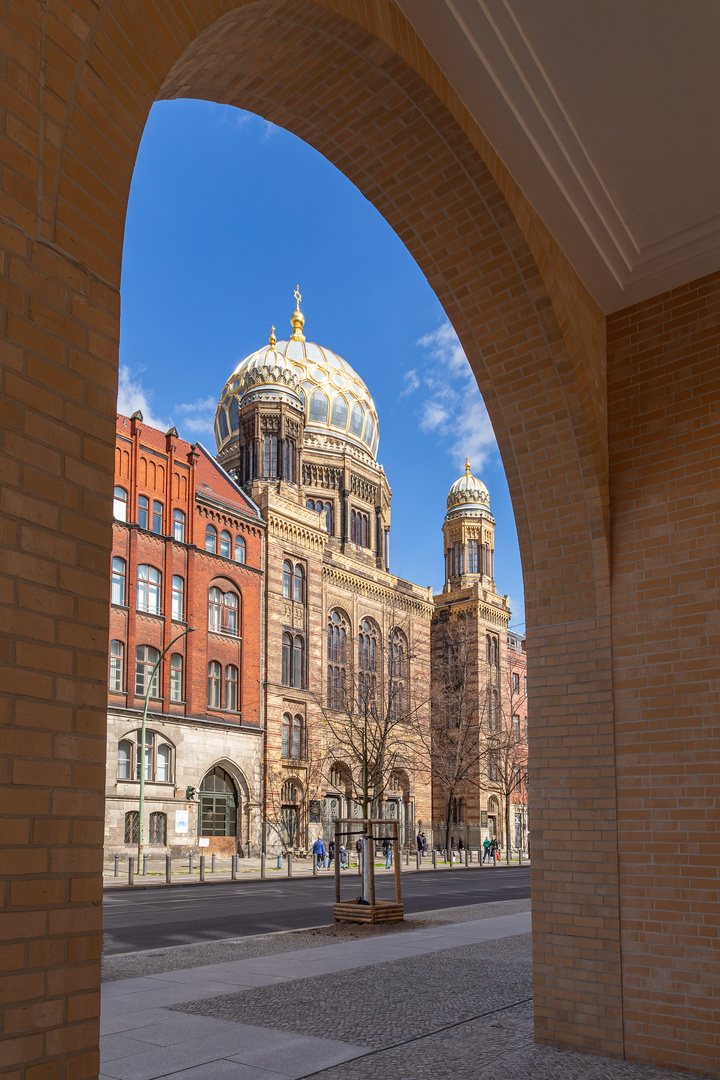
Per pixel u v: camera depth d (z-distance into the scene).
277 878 34.34
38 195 2.99
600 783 7.55
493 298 7.60
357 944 13.35
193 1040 7.33
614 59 6.02
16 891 2.64
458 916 17.88
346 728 51.06
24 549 2.79
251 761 48.78
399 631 68.75
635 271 8.08
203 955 12.40
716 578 7.39
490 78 6.22
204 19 3.90
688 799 7.12
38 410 2.91
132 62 3.45
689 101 6.32
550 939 7.50
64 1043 2.73
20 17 2.97
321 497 74.50
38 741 2.76
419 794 65.69
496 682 77.75
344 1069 6.46
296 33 5.49
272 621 52.28
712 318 7.90
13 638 2.72
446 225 7.28
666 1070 6.64
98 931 2.88
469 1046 7.14
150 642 43.53
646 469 7.99
